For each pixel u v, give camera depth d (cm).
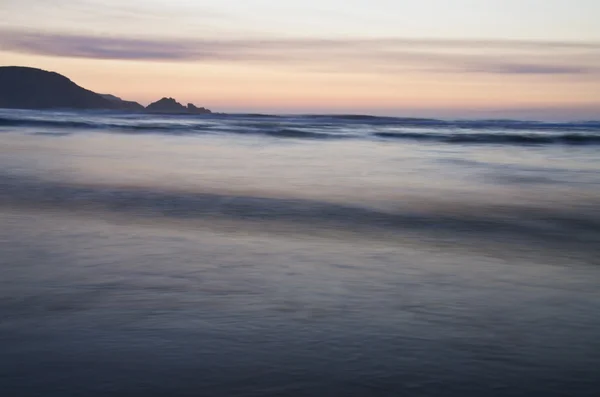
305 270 533
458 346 349
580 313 417
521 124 6738
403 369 316
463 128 5228
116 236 677
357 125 5819
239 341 352
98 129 3656
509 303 440
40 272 507
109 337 355
